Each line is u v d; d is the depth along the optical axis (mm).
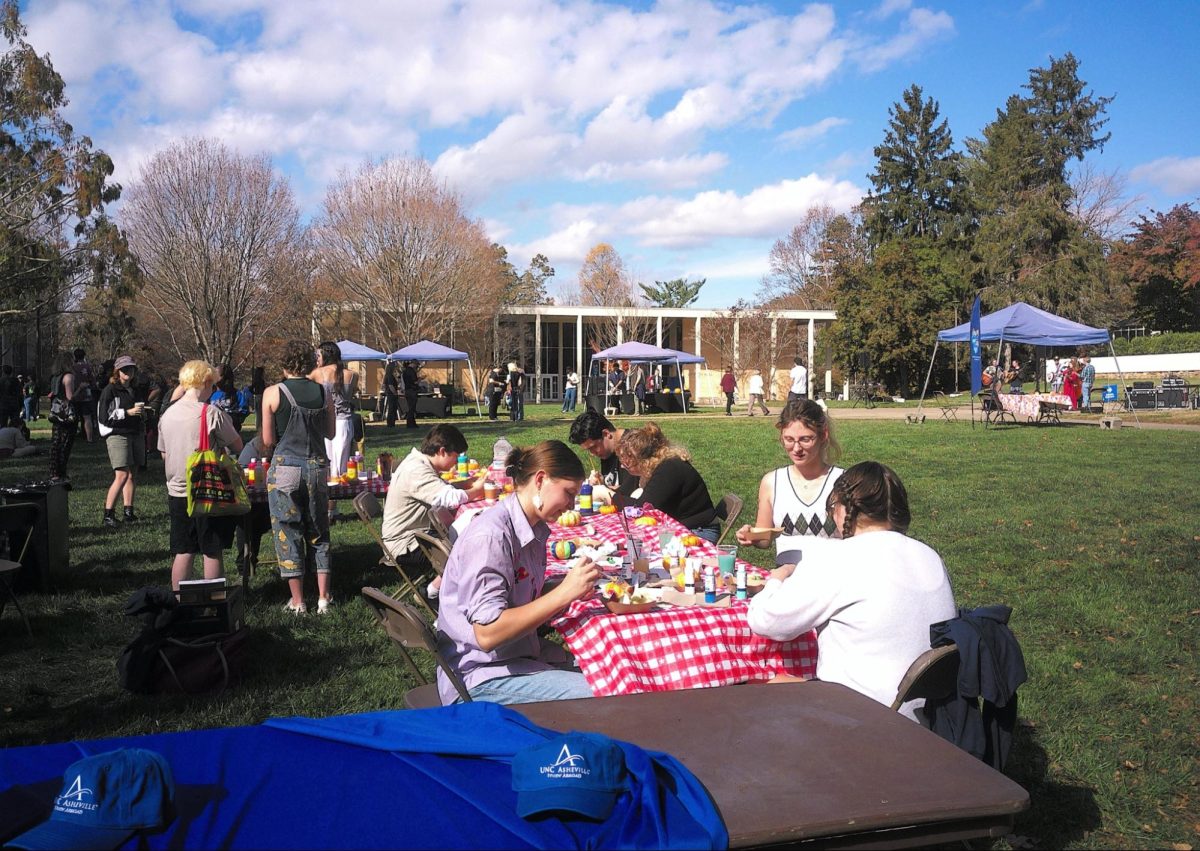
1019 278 49875
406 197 40625
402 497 6352
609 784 1955
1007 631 2756
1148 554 7762
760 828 1863
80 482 12961
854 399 46531
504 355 48125
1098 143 56500
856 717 2473
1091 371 28484
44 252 30422
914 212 57438
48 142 30750
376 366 44875
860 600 3008
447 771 2107
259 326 38000
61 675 5117
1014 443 17781
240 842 1789
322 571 6332
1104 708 4496
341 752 2238
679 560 4230
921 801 1986
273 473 6168
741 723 2430
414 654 5457
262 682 4965
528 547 3457
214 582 5047
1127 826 3420
